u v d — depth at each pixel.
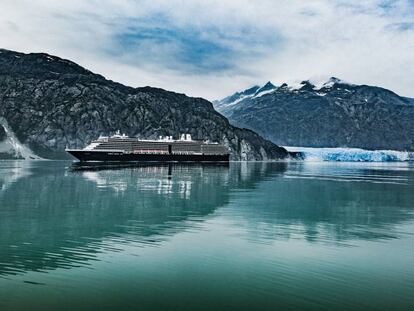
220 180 132.00
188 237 42.22
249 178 146.25
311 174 184.62
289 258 34.28
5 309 22.97
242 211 62.31
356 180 146.62
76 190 90.00
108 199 75.00
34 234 43.19
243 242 40.22
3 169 176.62
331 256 35.12
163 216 56.28
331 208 68.44
